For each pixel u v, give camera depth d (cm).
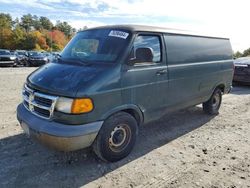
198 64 550
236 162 421
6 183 340
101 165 394
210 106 664
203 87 584
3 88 980
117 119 385
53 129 341
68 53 450
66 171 374
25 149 435
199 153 451
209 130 571
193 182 358
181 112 700
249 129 588
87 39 449
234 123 628
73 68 388
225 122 633
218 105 690
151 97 439
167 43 470
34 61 2641
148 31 434
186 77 514
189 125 600
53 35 10894
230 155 447
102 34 440
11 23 12044
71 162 399
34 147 443
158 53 452
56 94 347
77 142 344
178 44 496
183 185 350
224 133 556
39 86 370
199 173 383
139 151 448
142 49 412
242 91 1083
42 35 10188
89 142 357
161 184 351
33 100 376
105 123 374
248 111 745
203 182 359
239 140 518
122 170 383
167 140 504
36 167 381
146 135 525
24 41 8988
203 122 625
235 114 708
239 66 1159
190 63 526
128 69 393
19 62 2606
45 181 348
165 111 484
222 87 685
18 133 502
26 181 346
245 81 1148
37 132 354
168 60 468
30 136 378
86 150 436
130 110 418
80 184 345
